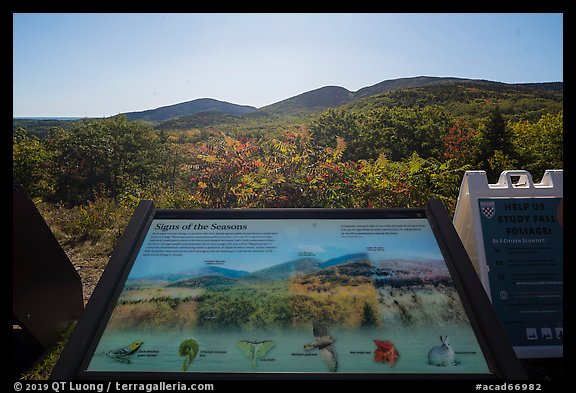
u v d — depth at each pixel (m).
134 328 2.08
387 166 6.09
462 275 2.28
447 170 6.22
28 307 2.98
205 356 1.96
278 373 1.87
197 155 6.50
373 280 2.30
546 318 2.93
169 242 2.54
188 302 2.21
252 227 2.64
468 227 3.23
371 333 2.05
